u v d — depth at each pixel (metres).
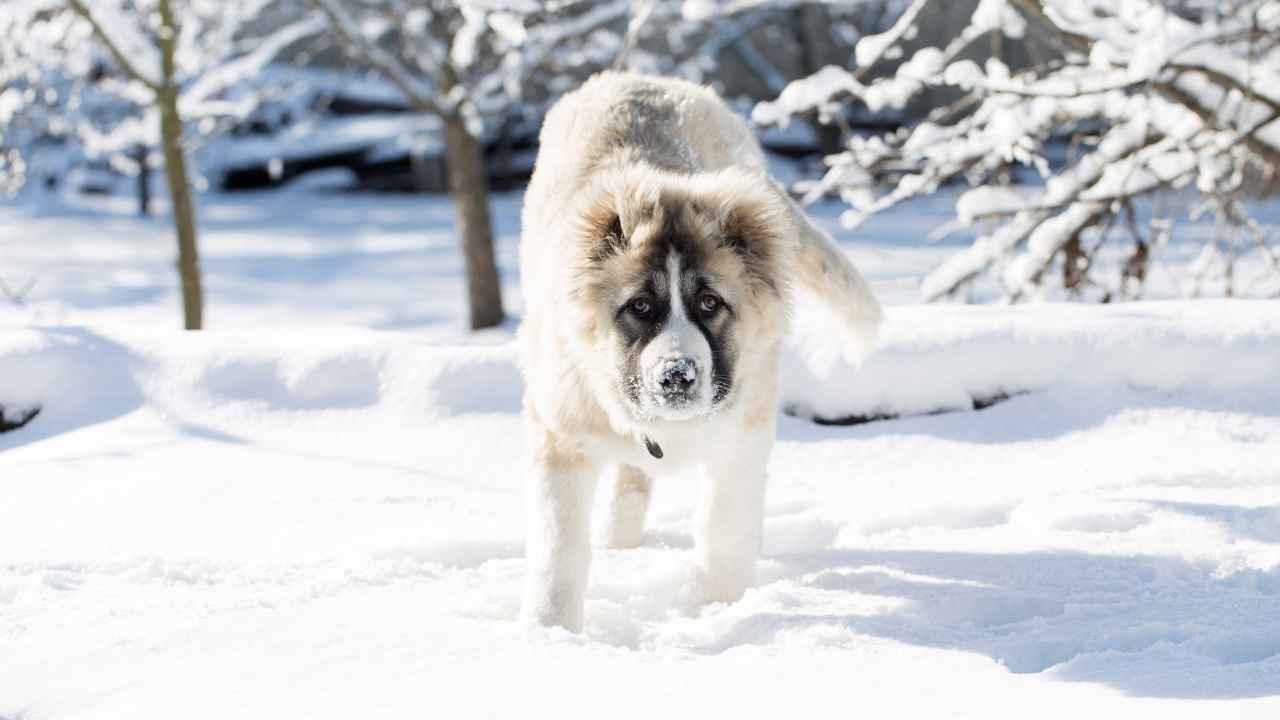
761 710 2.89
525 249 4.58
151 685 3.10
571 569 3.78
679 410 3.52
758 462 4.09
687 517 5.09
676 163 4.46
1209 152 7.22
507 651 3.33
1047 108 7.43
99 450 5.84
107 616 3.71
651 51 17.58
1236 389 5.66
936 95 27.06
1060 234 7.66
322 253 21.03
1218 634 3.43
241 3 13.70
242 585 4.13
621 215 3.72
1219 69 6.73
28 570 4.27
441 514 4.97
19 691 3.10
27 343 6.57
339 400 6.28
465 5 8.27
